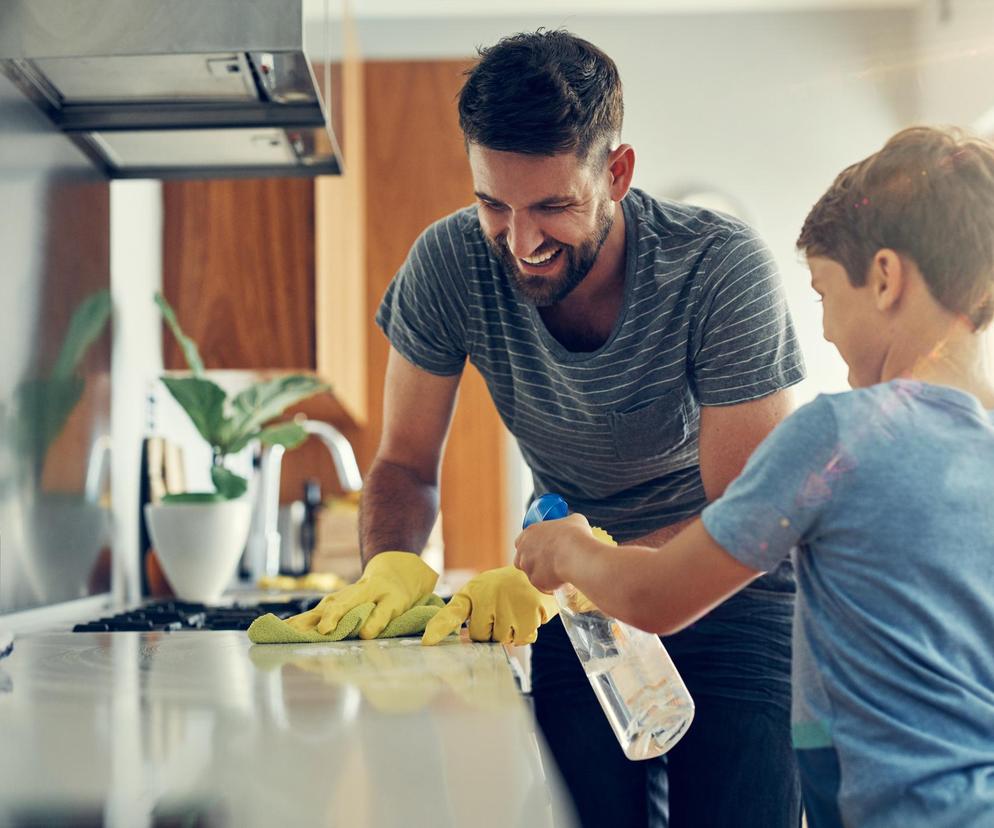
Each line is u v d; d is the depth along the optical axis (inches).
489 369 56.8
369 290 143.0
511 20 161.5
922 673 32.8
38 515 56.3
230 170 72.0
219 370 94.8
